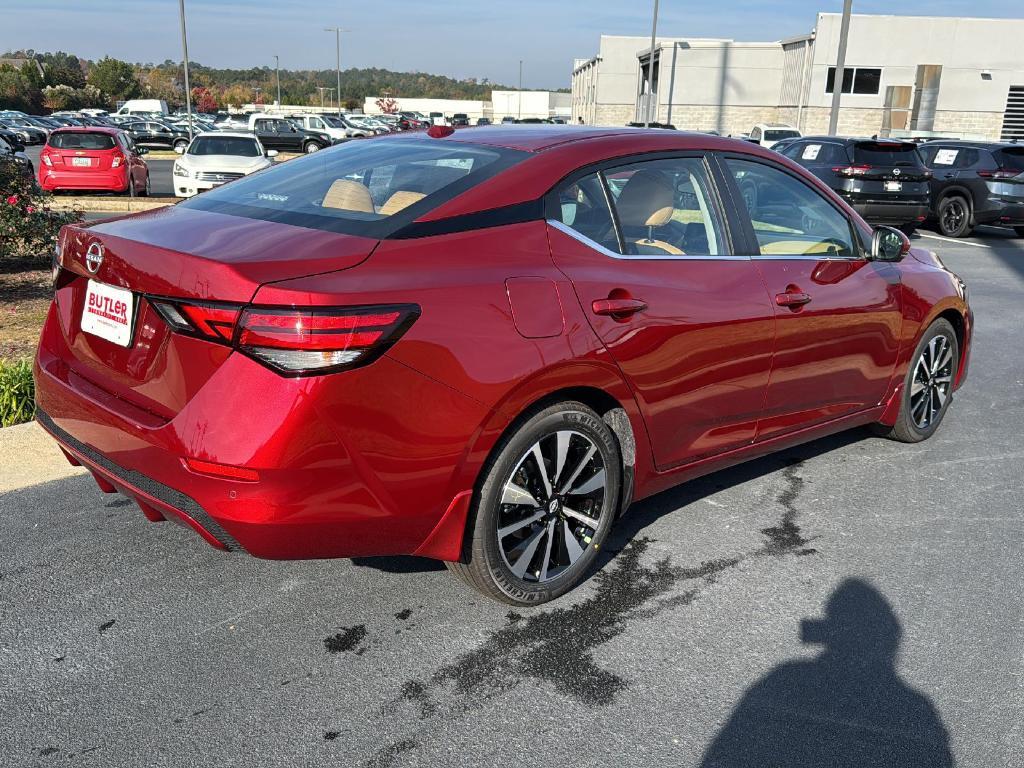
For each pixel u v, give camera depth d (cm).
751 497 414
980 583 339
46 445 439
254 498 240
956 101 4209
